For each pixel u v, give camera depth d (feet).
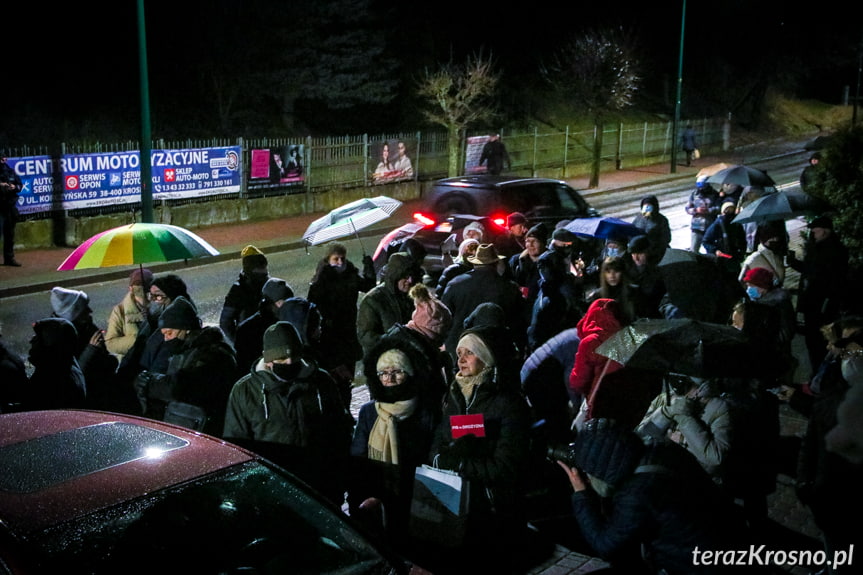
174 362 17.97
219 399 18.08
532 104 118.42
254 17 86.22
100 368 21.29
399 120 104.99
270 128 91.20
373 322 22.09
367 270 26.76
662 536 12.05
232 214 68.69
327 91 88.63
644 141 117.70
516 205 45.16
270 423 16.24
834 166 36.22
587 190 92.27
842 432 14.46
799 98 172.35
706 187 44.70
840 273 28.07
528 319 26.48
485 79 90.02
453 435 16.10
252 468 12.68
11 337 37.91
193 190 66.54
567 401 20.53
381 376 16.74
